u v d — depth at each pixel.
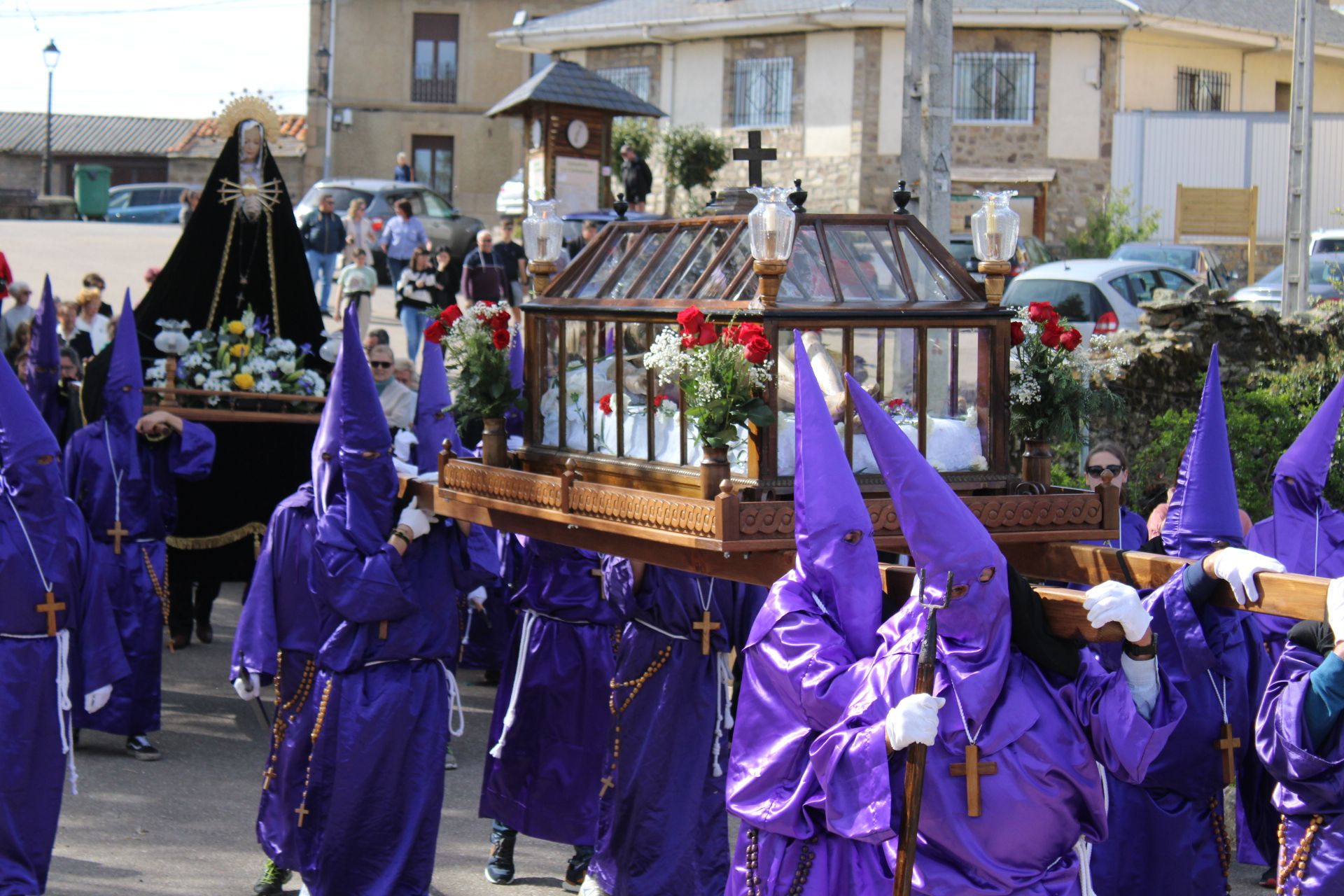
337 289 20.03
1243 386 10.42
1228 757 4.91
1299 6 14.05
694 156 26.27
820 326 4.41
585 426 5.18
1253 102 28.70
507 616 9.07
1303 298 14.30
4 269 11.11
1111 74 26.19
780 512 4.18
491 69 35.62
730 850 6.52
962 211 25.52
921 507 3.51
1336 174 25.83
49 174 42.38
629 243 5.36
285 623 5.74
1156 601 4.52
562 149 18.98
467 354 5.38
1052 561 4.55
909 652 3.55
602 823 5.84
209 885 5.93
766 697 3.87
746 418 4.24
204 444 7.84
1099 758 3.54
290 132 42.31
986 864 3.50
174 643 9.76
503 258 17.42
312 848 5.52
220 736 8.09
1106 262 16.30
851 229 4.75
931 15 9.17
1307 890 4.40
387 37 35.44
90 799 6.99
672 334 4.39
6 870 5.48
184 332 9.45
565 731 6.21
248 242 9.66
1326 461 5.54
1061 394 4.68
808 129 26.30
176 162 46.44
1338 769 4.27
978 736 3.49
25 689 5.50
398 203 20.61
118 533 7.55
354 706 5.43
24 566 5.51
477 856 6.53
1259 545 5.60
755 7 26.67
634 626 5.76
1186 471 5.06
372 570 5.36
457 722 8.51
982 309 4.60
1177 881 4.95
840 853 3.76
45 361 9.50
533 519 5.11
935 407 4.62
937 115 9.23
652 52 28.17
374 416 5.46
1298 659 4.46
